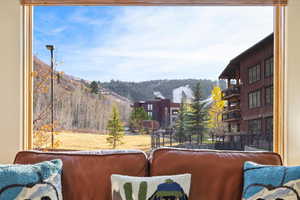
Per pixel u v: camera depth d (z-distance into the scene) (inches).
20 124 99.9
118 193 70.1
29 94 104.9
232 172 77.0
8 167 69.9
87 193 75.2
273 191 68.2
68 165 77.4
